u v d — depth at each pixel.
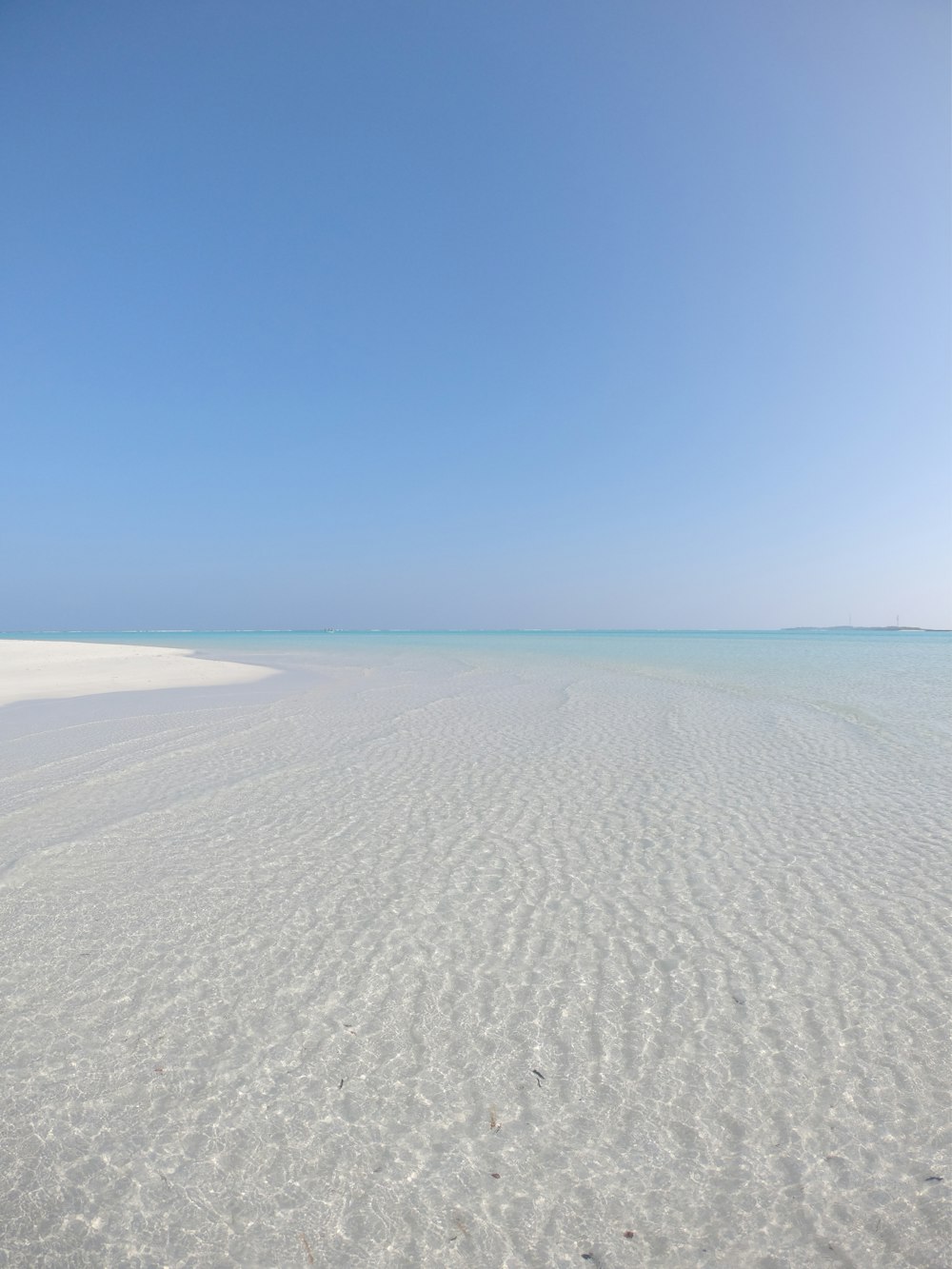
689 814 9.32
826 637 132.00
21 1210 3.15
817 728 16.44
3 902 6.45
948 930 5.84
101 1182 3.30
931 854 7.67
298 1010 4.73
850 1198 3.21
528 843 8.11
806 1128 3.64
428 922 6.07
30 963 5.33
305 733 15.60
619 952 5.55
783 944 5.65
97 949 5.56
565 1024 4.57
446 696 23.52
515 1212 3.17
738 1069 4.12
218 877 7.06
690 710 19.72
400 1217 3.14
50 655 40.00
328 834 8.43
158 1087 3.95
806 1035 4.45
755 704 20.94
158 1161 3.43
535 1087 3.98
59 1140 3.56
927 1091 3.91
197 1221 3.11
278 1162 3.43
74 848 7.87
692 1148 3.53
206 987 5.00
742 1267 2.89
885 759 12.91
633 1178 3.35
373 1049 4.31
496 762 12.63
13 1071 4.08
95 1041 4.37
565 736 15.41
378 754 13.27
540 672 34.69
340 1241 3.02
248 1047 4.32
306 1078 4.05
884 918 6.10
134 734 15.22
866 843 8.11
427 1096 3.90
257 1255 2.95
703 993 4.95
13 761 12.38
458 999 4.88
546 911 6.29
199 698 22.42
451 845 8.04
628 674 33.16
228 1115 3.74
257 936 5.79
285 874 7.14
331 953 5.52
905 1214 3.12
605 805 9.73
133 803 9.70
